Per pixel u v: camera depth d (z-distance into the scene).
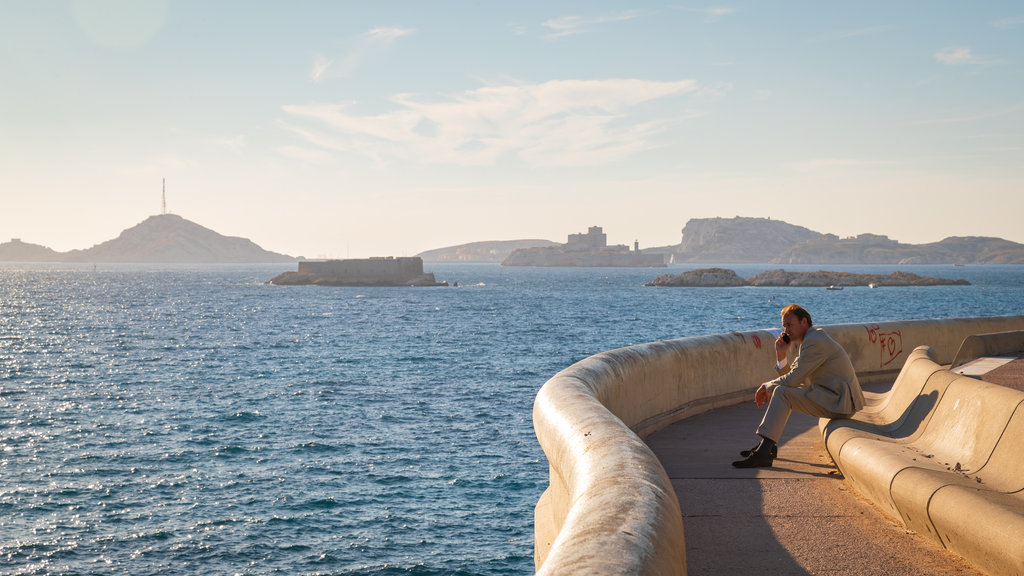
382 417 38.00
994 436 4.37
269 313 116.31
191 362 60.34
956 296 165.25
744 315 108.50
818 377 6.08
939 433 5.04
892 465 4.45
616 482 2.34
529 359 60.84
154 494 26.30
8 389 47.53
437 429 35.22
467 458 30.31
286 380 50.50
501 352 65.44
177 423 37.09
